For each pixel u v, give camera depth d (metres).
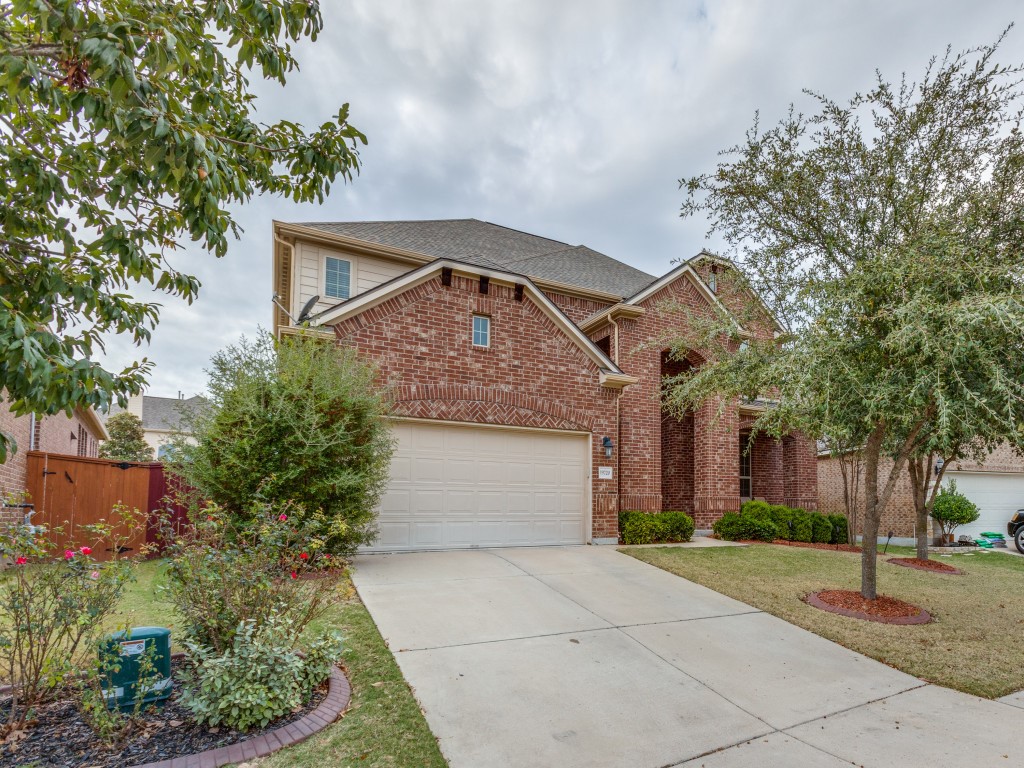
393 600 6.48
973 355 5.64
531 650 5.34
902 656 5.73
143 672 3.56
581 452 11.16
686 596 7.50
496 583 7.45
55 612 3.51
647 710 4.33
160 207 3.89
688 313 8.87
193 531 4.48
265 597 4.08
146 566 8.09
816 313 6.60
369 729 3.72
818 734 4.07
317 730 3.64
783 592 7.93
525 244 17.58
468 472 9.96
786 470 16.22
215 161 2.98
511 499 10.32
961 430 5.98
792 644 5.96
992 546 15.94
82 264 3.67
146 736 3.41
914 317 5.53
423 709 4.10
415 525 9.42
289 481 7.11
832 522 14.38
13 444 2.72
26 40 2.97
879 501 8.10
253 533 4.61
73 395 2.92
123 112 2.79
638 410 13.21
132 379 3.65
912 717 4.41
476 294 10.22
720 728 4.10
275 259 13.08
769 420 7.25
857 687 4.96
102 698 3.34
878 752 3.83
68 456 9.10
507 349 10.43
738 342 8.36
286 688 3.74
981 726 4.29
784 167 7.55
